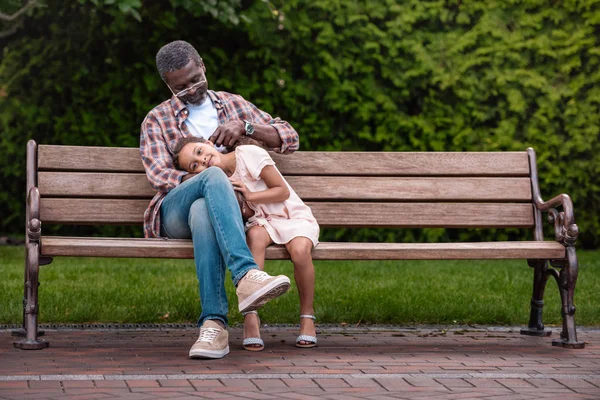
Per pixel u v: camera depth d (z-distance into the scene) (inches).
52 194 191.0
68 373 146.6
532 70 388.5
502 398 133.3
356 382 143.1
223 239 162.9
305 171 202.8
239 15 359.9
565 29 386.6
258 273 159.2
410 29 382.6
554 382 145.5
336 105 384.5
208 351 160.2
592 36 387.2
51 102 390.0
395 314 216.2
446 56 386.0
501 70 388.8
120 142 384.8
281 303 227.6
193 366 154.9
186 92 187.9
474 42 383.2
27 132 392.2
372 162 205.0
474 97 388.8
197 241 165.6
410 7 384.2
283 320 213.2
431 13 383.2
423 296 244.1
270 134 189.3
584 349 180.2
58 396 129.3
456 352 174.9
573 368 158.7
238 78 382.6
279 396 132.0
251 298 157.6
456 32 387.9
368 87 386.6
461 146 389.1
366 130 389.1
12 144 392.2
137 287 254.7
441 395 134.6
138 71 384.8
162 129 189.3
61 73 386.6
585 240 402.6
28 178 189.6
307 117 387.2
